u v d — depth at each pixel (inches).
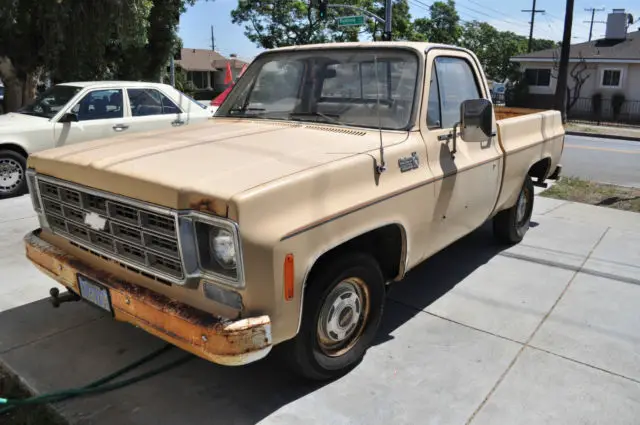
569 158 587.2
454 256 226.7
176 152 127.8
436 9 1985.7
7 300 178.1
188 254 106.5
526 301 184.2
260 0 1601.9
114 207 118.3
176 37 707.4
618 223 283.9
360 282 135.1
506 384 136.5
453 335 160.4
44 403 125.0
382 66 157.8
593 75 1254.3
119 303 120.0
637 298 188.2
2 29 491.2
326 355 132.0
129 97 367.2
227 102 183.0
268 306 106.2
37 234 147.4
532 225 276.4
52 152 136.6
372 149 133.7
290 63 173.2
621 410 127.3
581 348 154.4
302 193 111.6
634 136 844.0
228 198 100.8
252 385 134.8
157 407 126.0
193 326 105.0
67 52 536.7
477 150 177.6
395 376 138.9
